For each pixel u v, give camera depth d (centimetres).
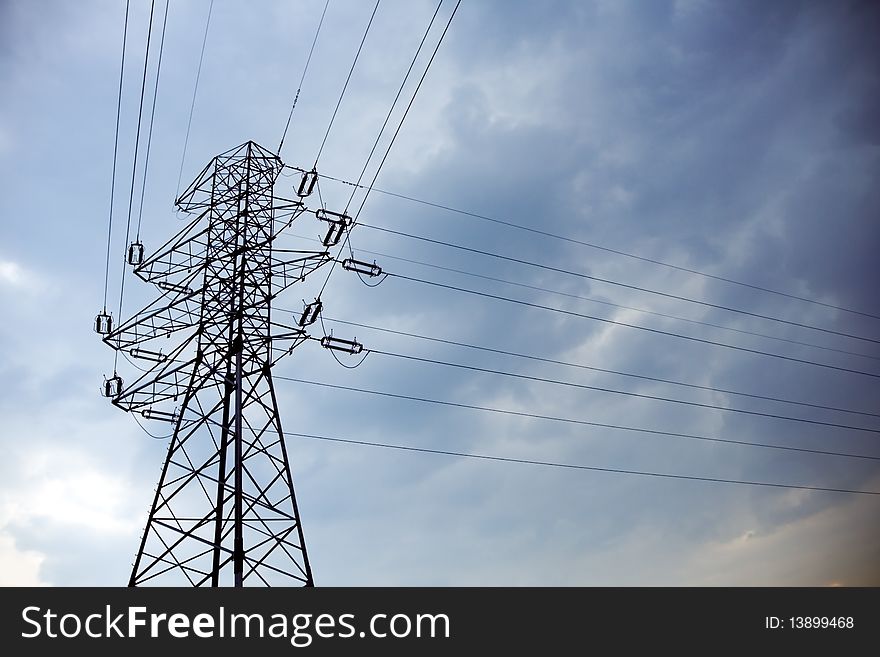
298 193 3425
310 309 3381
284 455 3020
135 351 3275
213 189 3553
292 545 2869
